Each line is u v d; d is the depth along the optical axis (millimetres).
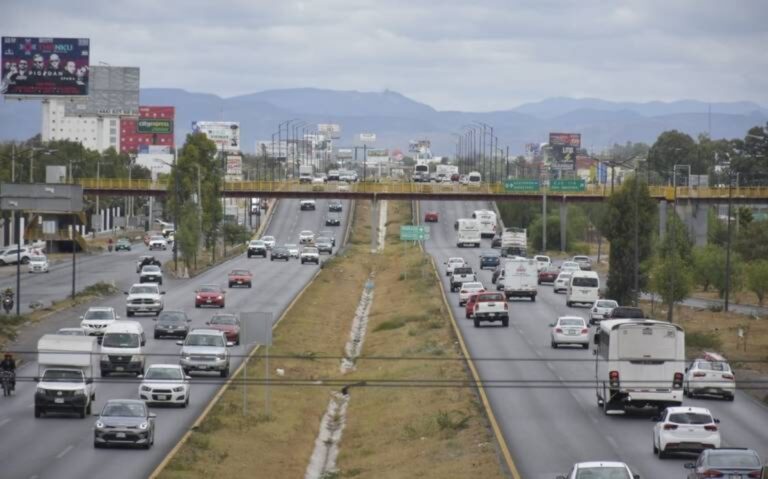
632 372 82812
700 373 95688
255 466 74375
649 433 77688
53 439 75750
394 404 96688
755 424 82750
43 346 88750
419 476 68812
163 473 65312
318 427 94125
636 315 135375
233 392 99250
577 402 91062
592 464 51562
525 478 63312
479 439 77125
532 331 139125
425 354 122062
